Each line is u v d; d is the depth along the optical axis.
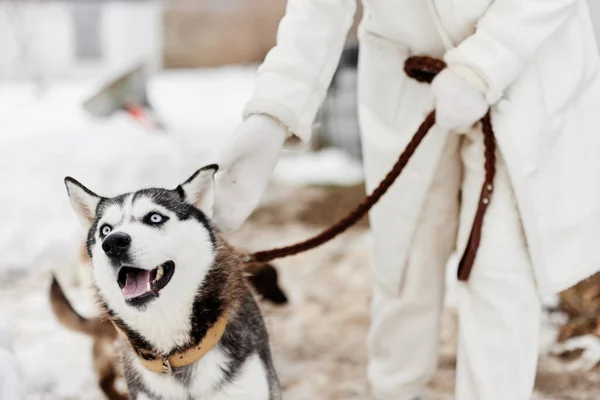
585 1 2.54
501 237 2.45
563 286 2.45
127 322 2.22
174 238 2.12
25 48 9.59
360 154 8.86
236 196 2.42
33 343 3.92
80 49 10.66
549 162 2.45
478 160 2.55
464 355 2.50
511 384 2.42
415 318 2.89
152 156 6.28
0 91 8.61
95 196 2.32
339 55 2.60
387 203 2.75
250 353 2.29
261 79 2.47
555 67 2.46
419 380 2.93
